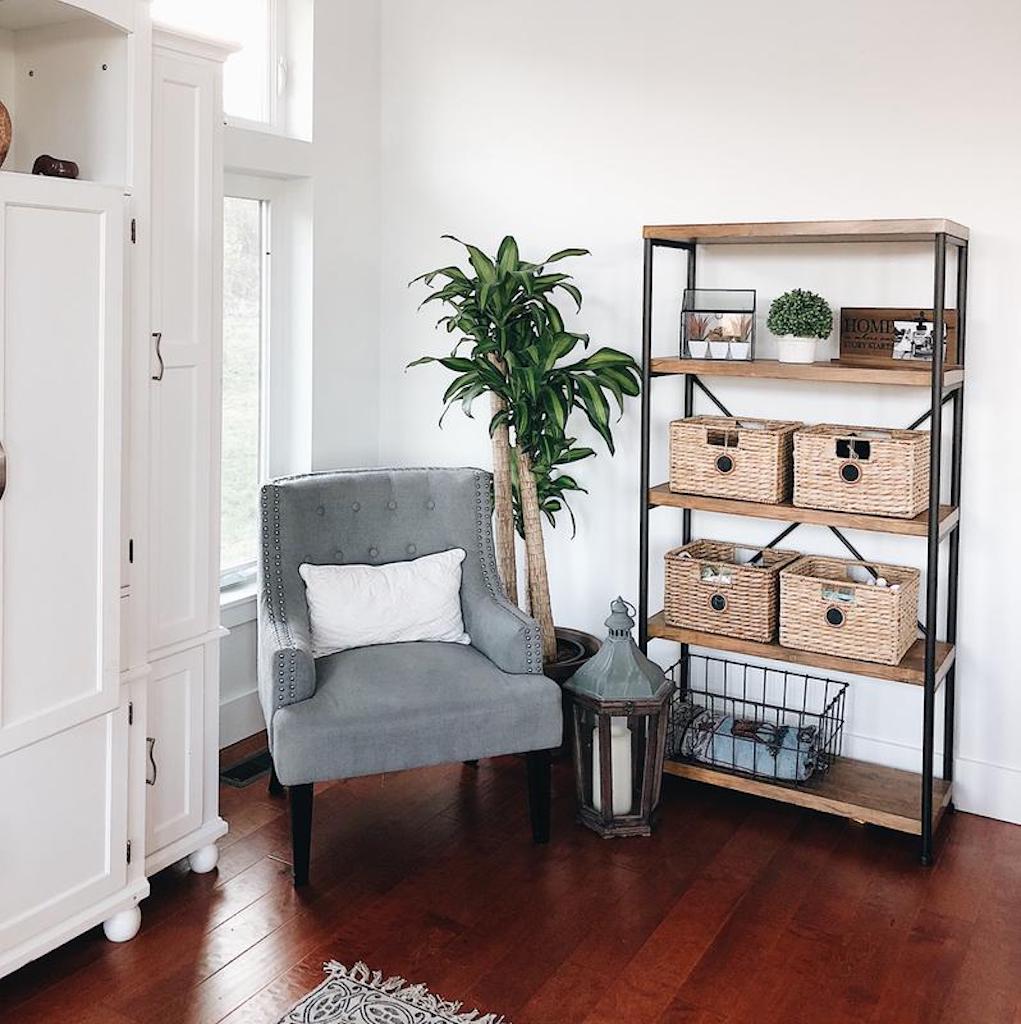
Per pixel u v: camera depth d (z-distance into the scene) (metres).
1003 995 2.50
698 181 3.63
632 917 2.78
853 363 3.29
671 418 3.75
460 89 4.00
